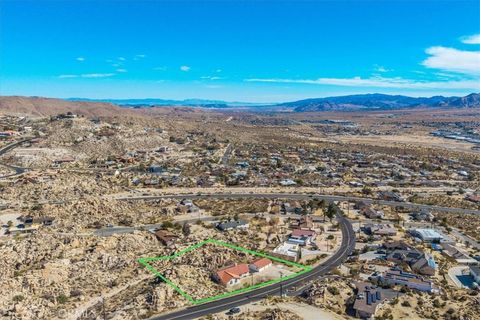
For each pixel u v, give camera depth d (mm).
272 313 134500
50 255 177500
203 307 143000
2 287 148000
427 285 165250
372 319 139875
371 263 191500
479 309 149500
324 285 158750
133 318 134125
